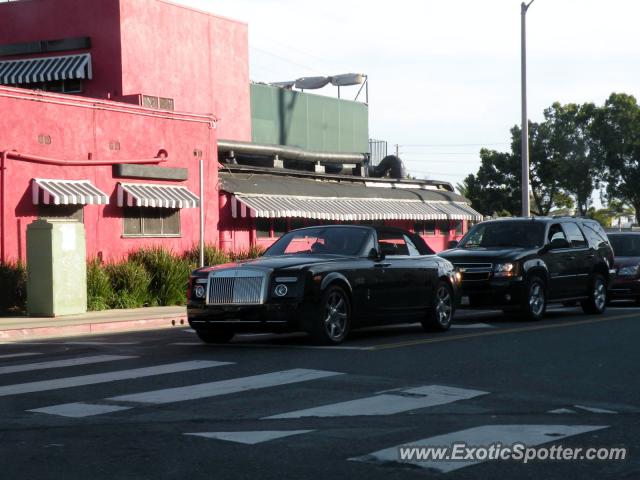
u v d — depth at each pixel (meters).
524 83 31.45
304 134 39.28
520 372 10.39
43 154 21.66
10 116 20.92
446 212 37.50
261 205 27.73
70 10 28.94
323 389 9.20
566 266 18.58
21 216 21.08
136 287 21.88
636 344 13.20
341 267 13.21
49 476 6.05
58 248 18.94
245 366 10.83
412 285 14.56
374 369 10.55
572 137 59.59
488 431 7.30
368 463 6.35
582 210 62.50
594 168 59.19
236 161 30.14
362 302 13.52
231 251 26.47
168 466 6.28
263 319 12.52
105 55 28.47
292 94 38.59
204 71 31.89
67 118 22.30
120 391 9.21
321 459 6.45
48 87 29.55
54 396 8.97
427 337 14.24
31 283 18.98
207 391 9.12
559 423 7.62
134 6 28.86
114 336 16.00
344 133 42.03
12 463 6.37
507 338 14.02
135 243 24.12
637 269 22.50
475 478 6.02
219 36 32.62
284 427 7.45
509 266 17.23
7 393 9.17
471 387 9.35
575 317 18.75
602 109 59.22
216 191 26.97
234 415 7.93
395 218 33.91
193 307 12.97
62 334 16.86
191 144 26.08
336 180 34.31
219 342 13.84
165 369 10.70
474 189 63.44
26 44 29.14
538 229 18.47
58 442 6.98
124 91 28.36
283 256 13.68
